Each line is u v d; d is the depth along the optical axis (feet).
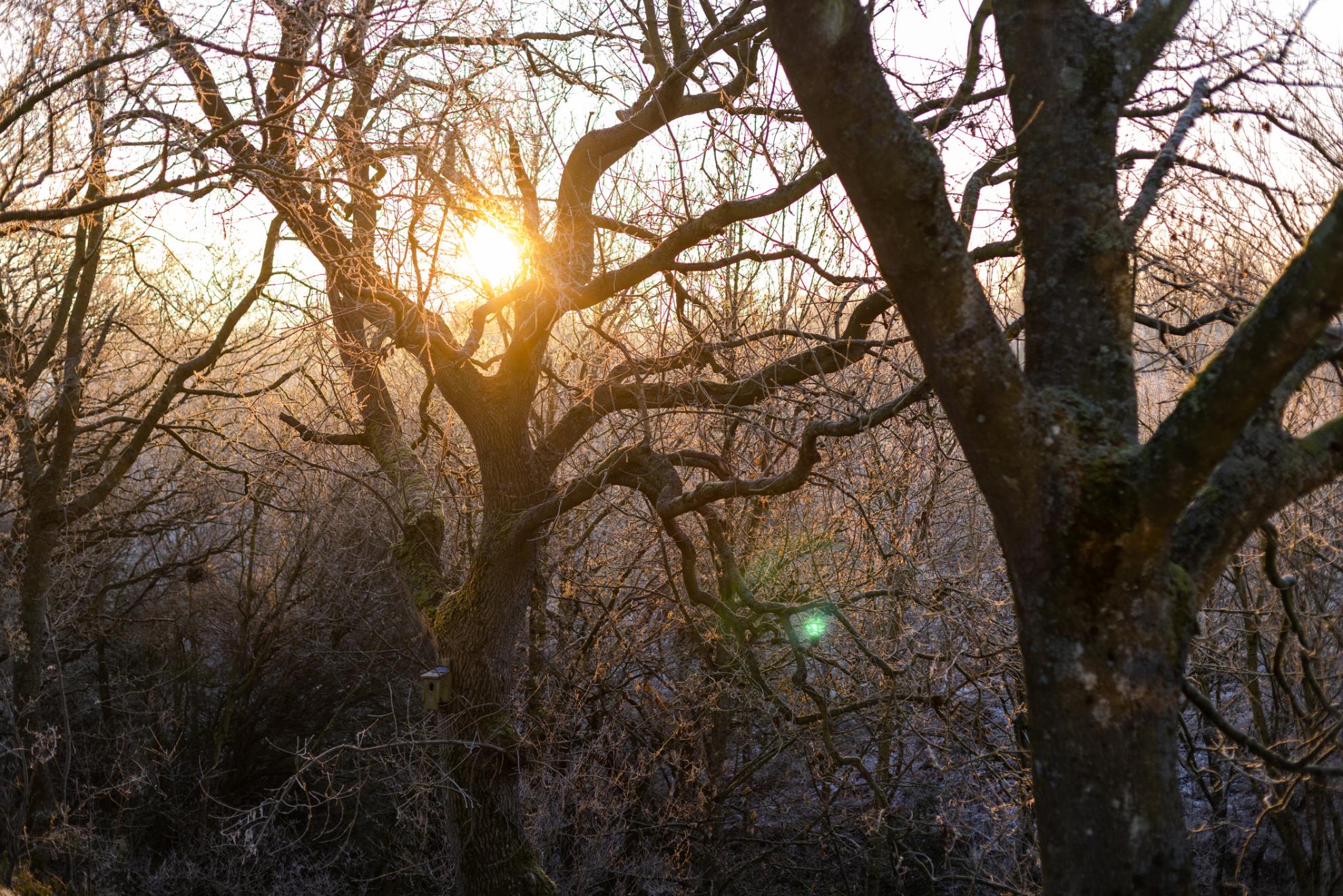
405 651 45.83
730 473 27.40
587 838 35.94
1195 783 40.40
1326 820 35.24
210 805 44.80
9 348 36.17
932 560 32.17
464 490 37.58
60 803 36.42
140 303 45.14
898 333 29.89
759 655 37.60
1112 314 11.73
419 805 37.86
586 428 28.60
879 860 38.22
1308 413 30.32
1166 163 12.79
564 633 39.32
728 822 41.42
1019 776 28.86
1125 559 10.49
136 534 44.62
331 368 30.78
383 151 21.57
